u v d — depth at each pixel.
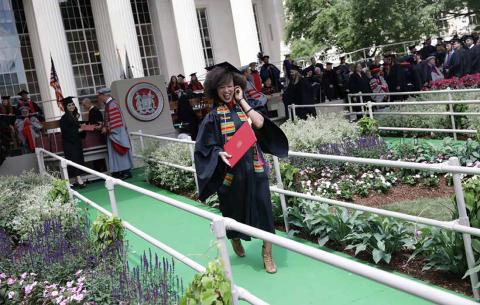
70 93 20.52
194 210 3.94
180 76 18.05
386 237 5.29
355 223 5.65
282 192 6.22
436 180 8.23
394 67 16.52
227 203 5.26
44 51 20.34
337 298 4.64
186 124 14.97
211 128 5.12
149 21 25.36
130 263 6.15
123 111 13.03
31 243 6.16
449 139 9.84
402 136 12.99
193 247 6.50
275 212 6.78
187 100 14.84
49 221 6.85
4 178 10.02
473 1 30.28
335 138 10.66
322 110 16.28
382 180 8.28
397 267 5.14
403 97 16.61
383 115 13.48
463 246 4.55
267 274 5.33
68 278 5.29
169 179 10.05
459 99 13.37
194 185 9.65
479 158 8.91
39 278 5.48
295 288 4.95
